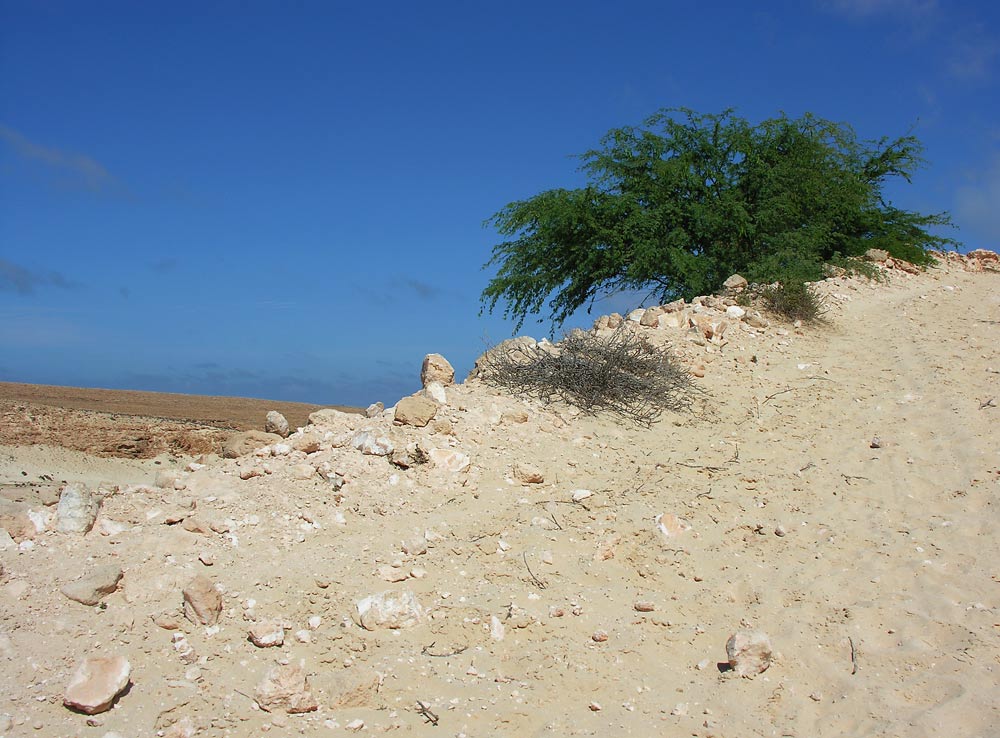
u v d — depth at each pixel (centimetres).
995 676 275
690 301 793
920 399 530
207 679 271
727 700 276
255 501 378
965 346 633
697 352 599
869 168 1049
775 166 898
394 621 305
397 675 282
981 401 518
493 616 311
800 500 412
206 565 327
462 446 436
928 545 364
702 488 418
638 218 855
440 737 258
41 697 254
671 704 277
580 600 327
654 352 559
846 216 949
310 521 367
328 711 266
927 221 1020
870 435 486
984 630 300
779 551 369
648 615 322
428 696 275
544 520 380
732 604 332
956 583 333
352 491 394
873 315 741
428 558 350
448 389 498
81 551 325
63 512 338
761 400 539
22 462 625
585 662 294
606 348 541
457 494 403
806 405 532
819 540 375
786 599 330
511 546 361
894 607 318
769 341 645
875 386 560
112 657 266
